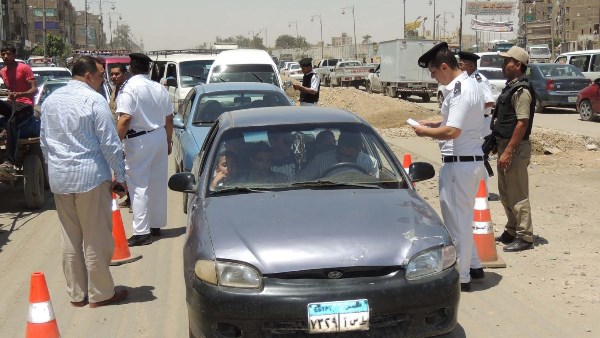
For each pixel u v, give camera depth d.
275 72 16.45
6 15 72.31
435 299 4.39
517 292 6.07
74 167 5.56
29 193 9.93
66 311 5.91
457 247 5.95
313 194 5.20
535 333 5.19
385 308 4.28
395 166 5.63
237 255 4.36
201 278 4.43
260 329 4.25
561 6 97.81
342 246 4.39
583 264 6.75
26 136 9.64
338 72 45.00
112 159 5.67
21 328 5.61
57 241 8.30
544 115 23.00
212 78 16.17
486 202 6.81
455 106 5.58
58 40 77.81
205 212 5.02
